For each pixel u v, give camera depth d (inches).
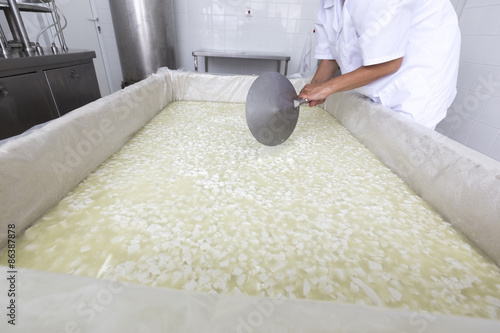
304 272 20.6
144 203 27.5
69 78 73.2
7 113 55.3
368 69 39.5
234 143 43.7
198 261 21.0
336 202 29.6
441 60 42.0
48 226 23.9
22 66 57.1
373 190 32.6
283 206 28.3
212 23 136.1
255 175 34.3
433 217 28.2
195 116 57.2
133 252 21.5
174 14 134.4
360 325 15.6
